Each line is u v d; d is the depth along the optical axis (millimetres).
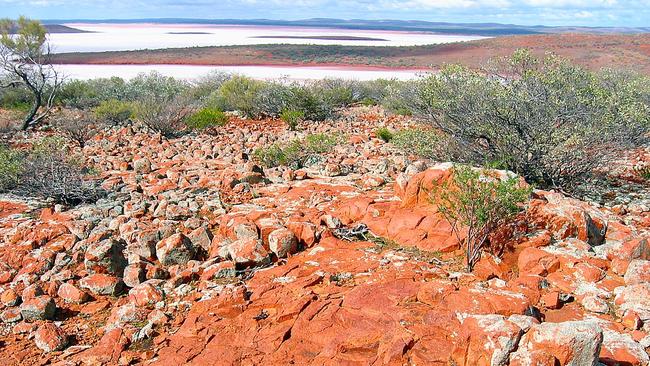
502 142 9789
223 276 6410
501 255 6578
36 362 4977
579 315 5312
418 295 5289
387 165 11422
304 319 5137
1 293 6293
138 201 9523
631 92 10656
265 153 13359
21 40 20938
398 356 4422
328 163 12258
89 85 30875
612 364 4316
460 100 10297
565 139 9328
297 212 8406
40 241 7602
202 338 5117
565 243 6641
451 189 7426
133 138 17938
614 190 10086
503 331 4141
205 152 14562
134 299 5996
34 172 10414
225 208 9062
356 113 24812
